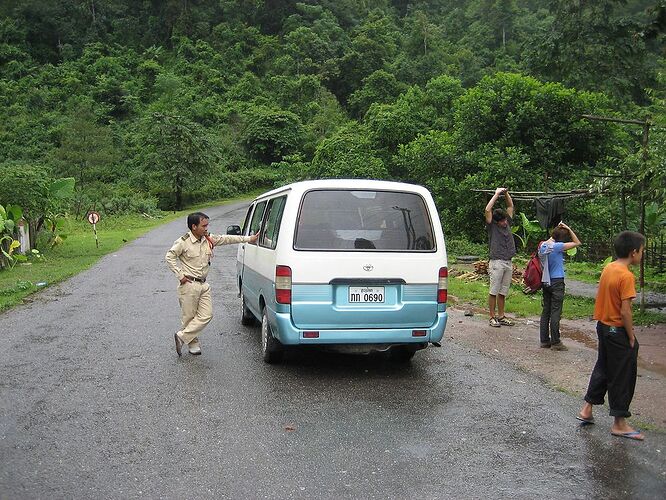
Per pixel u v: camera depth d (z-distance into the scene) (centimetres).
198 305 686
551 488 363
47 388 565
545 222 1009
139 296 1148
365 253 580
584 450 423
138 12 9606
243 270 841
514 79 2078
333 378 602
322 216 589
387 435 449
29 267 1650
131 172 5378
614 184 918
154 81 8019
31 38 8844
